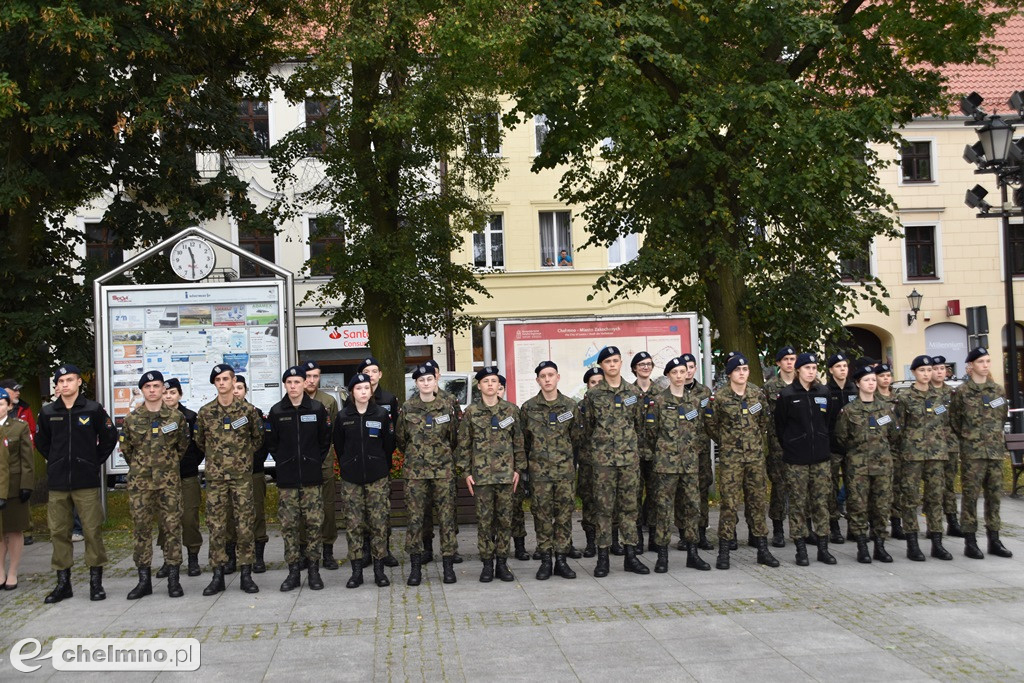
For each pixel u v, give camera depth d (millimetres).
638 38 14453
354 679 6398
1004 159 15719
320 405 9477
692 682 6156
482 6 14336
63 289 16797
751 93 14664
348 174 16922
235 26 17406
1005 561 9945
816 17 14922
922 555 10016
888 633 7227
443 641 7250
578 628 7512
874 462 9914
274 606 8562
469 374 20234
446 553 9359
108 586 9695
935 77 17656
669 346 14016
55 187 16203
